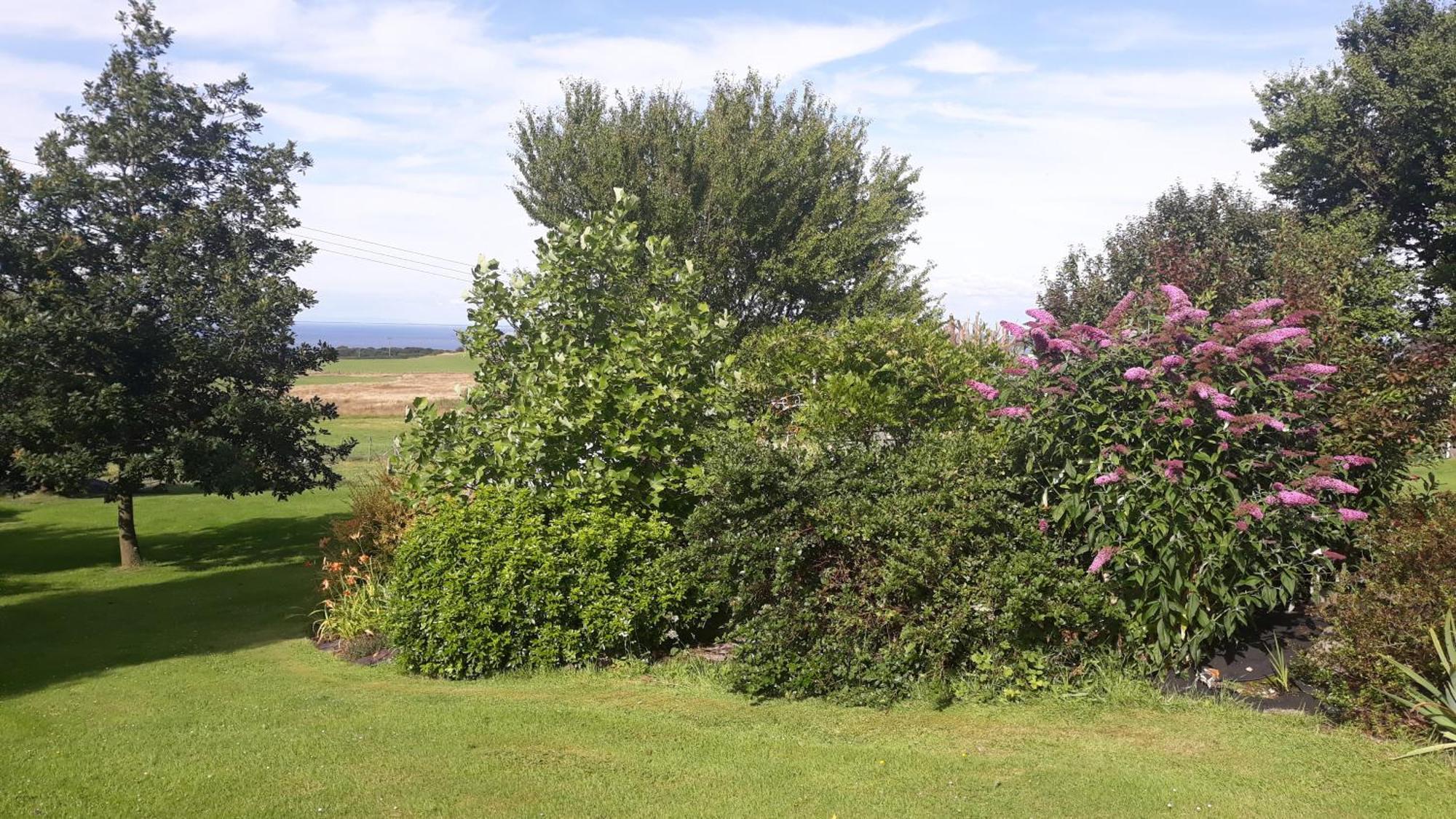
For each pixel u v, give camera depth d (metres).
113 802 4.39
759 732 5.34
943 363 8.31
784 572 6.21
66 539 18.05
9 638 10.05
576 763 4.85
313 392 55.41
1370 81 20.55
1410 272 13.20
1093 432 5.84
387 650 8.25
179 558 16.28
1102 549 5.71
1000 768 4.62
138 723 6.00
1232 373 5.90
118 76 15.70
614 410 8.09
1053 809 4.11
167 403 15.41
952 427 7.84
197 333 15.23
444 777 4.66
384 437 35.12
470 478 8.30
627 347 8.23
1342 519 5.68
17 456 13.96
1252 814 3.98
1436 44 19.34
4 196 14.20
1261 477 5.80
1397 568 5.09
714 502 6.70
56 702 6.91
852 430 7.66
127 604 12.26
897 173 25.17
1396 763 4.46
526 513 7.41
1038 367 6.29
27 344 13.33
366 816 4.19
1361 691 4.99
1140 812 4.05
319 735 5.43
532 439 7.96
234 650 9.03
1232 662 5.91
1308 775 4.37
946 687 5.83
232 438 15.66
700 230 20.52
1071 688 5.74
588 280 9.18
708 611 7.16
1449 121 18.64
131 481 14.40
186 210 15.74
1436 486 6.29
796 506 6.32
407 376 70.31
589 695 6.27
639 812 4.20
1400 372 6.26
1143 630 5.80
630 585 7.14
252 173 16.19
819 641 6.06
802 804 4.25
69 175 14.75
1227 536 5.46
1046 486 6.24
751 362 9.81
